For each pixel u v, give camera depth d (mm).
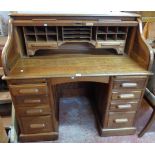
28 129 1417
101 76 1178
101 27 1401
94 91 1870
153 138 1528
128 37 1440
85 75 1146
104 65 1290
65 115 1800
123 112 1410
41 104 1289
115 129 1511
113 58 1421
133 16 1292
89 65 1287
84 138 1529
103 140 1507
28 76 1117
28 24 1211
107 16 1274
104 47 1402
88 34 1361
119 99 1325
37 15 1215
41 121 1388
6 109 1582
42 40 1355
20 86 1161
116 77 1195
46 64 1291
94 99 1885
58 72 1171
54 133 1474
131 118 1458
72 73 1158
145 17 1580
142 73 1188
